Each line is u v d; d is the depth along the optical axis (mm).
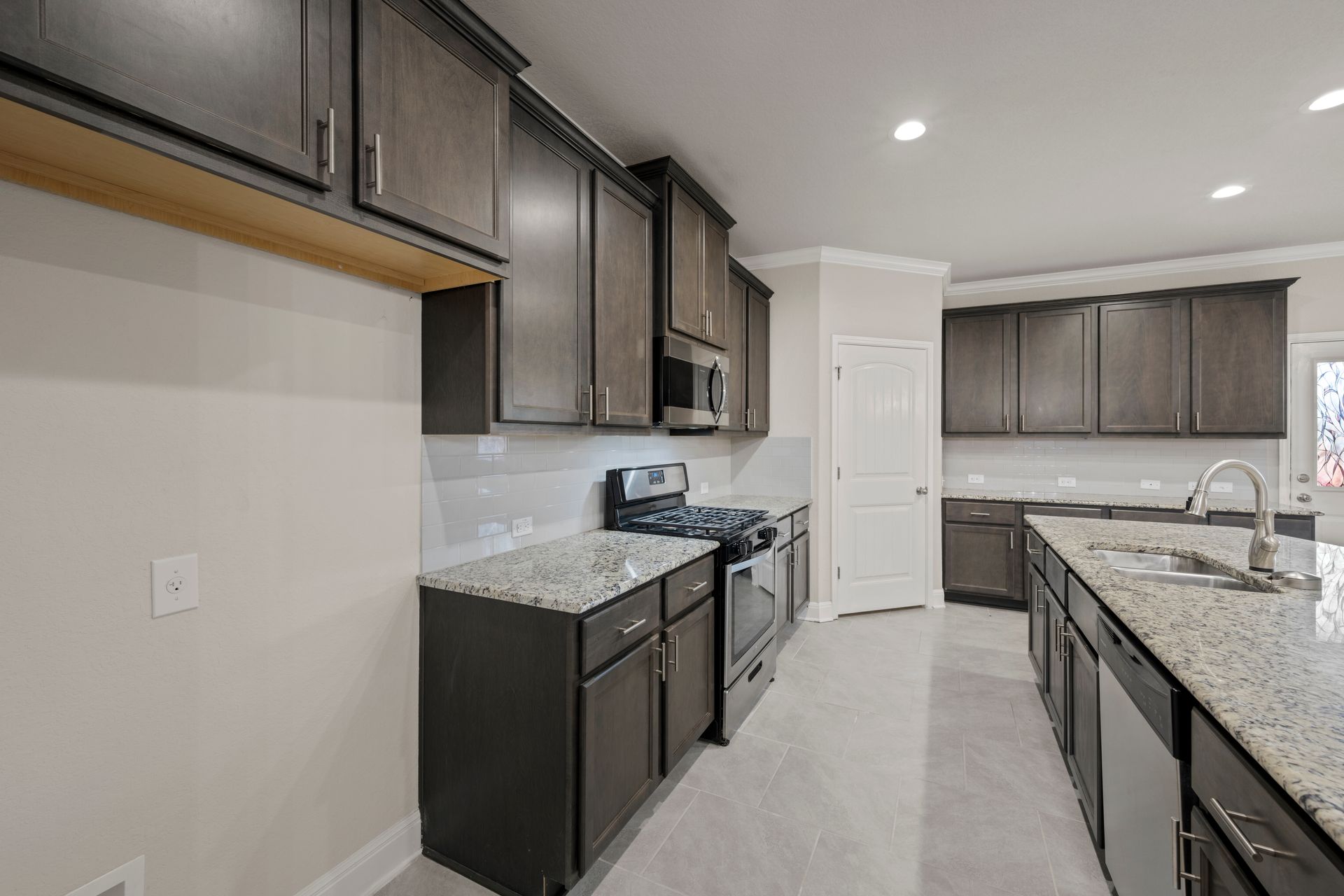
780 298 3982
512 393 1632
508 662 1529
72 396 1011
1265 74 1942
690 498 3520
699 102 2117
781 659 3170
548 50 1829
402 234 1246
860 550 3979
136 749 1104
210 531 1213
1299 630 1200
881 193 2902
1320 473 3611
